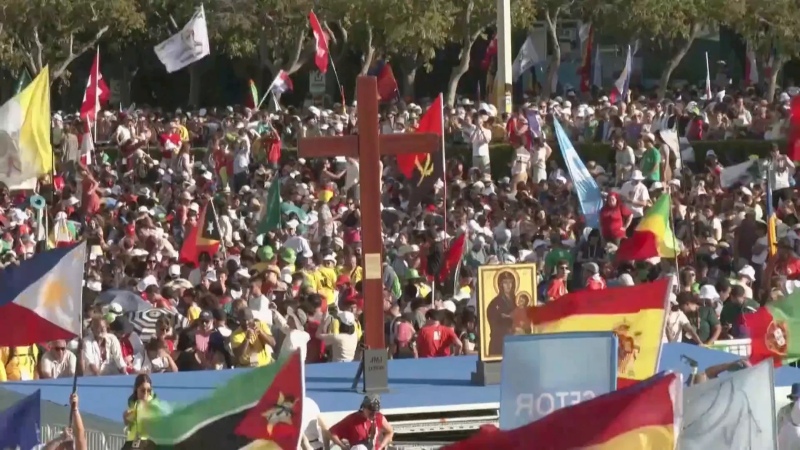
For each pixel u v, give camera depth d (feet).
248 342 248.11
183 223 395.14
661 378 125.08
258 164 505.66
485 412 216.95
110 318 256.11
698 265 330.34
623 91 614.75
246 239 371.56
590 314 196.03
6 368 240.53
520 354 161.79
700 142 513.04
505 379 162.50
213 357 254.06
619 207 362.12
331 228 378.12
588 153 508.12
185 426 156.56
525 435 127.03
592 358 160.04
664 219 303.48
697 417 155.74
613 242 359.66
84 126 508.53
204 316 255.91
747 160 483.10
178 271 314.96
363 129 223.92
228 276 310.04
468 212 381.81
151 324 265.34
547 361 160.97
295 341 251.60
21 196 422.41
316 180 463.83
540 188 432.66
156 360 247.91
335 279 313.94
